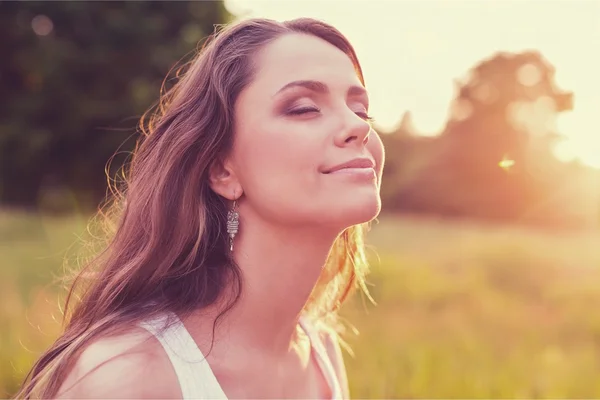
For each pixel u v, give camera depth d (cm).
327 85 183
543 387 459
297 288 199
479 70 4231
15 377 398
